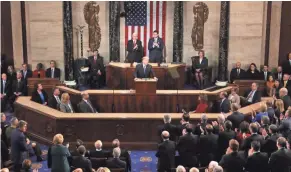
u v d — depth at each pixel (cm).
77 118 1137
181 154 904
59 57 1683
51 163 841
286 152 781
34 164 1073
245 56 1675
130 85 1546
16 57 1717
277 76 1627
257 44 1670
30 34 1678
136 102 1313
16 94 1494
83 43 1755
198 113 1166
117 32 1720
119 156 892
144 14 1733
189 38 1748
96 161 871
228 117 1023
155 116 1150
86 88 1653
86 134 1148
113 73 1565
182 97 1312
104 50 1759
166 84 1538
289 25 1698
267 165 784
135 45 1609
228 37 1659
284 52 1719
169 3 1727
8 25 1697
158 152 892
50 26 1664
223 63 1673
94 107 1317
